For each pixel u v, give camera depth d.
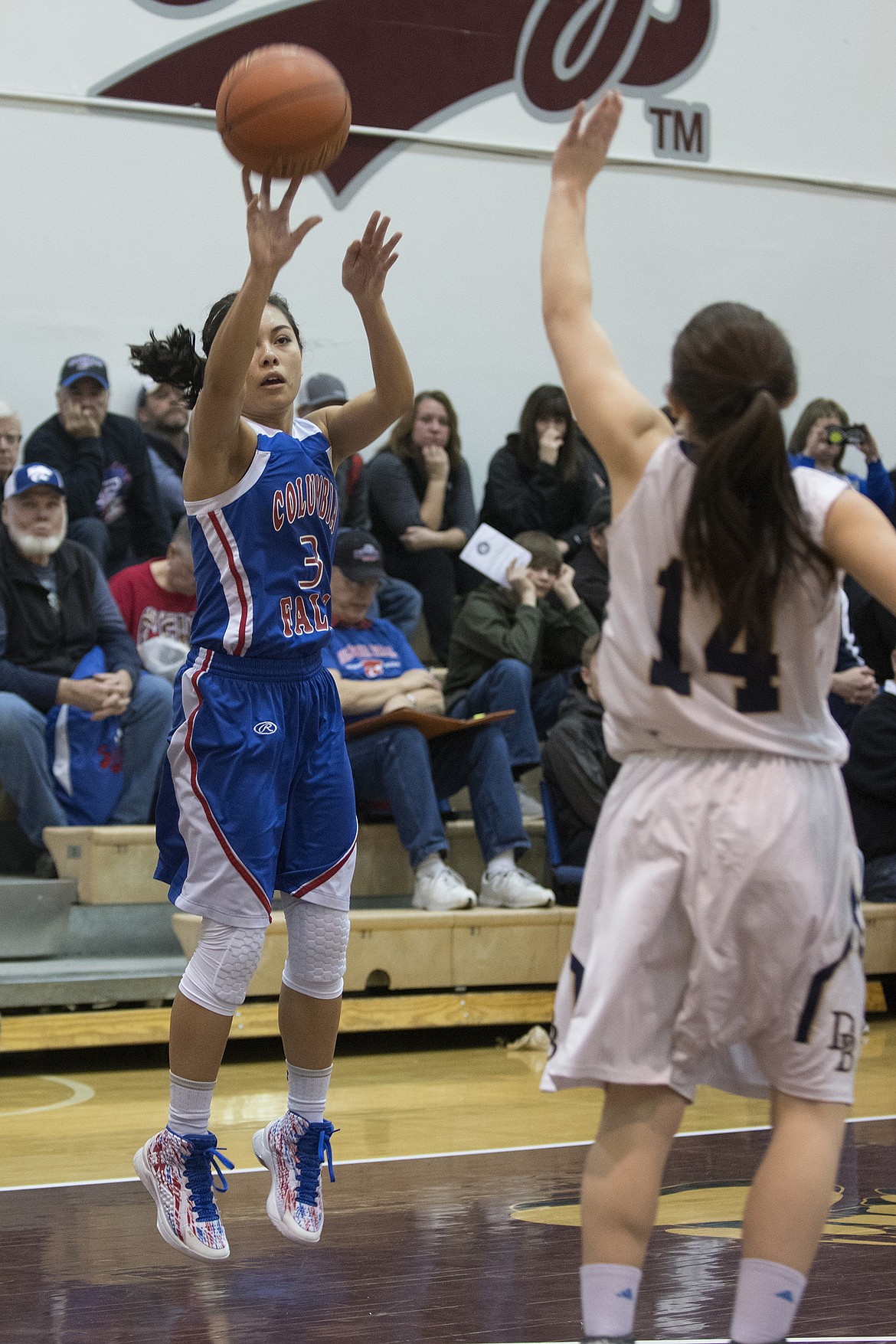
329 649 8.30
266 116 3.74
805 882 2.83
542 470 10.19
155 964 7.54
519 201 10.91
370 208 10.49
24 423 9.66
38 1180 5.09
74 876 7.82
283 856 4.20
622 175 11.09
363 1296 3.85
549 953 7.92
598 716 8.31
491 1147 5.57
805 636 2.90
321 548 4.19
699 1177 5.11
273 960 7.38
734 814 2.84
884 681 9.62
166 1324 3.64
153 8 9.87
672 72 11.20
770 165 11.52
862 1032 2.94
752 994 2.88
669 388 3.04
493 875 7.98
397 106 10.50
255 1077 6.87
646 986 2.88
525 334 10.98
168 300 10.02
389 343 4.33
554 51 10.90
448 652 10.02
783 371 2.95
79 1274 4.05
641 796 2.94
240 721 4.02
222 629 4.04
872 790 8.84
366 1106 6.33
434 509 10.07
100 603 8.16
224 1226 4.55
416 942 7.63
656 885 2.87
